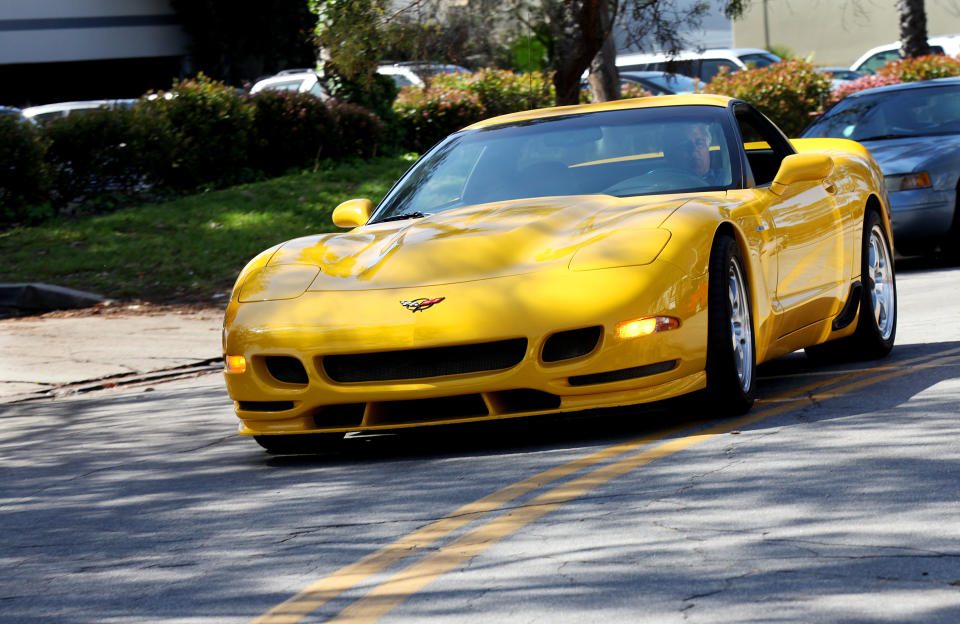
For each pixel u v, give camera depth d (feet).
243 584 43.29
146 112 202.39
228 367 64.80
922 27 275.39
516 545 44.75
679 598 37.45
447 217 69.15
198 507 56.49
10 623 41.47
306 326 61.93
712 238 62.75
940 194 133.69
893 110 146.41
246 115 213.46
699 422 64.08
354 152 232.32
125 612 41.45
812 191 76.38
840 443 56.29
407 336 59.67
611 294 58.90
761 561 40.29
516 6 161.07
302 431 63.16
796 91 244.63
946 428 57.77
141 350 119.34
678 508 47.57
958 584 36.70
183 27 443.32
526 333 58.85
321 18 176.04
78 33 419.95
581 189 72.13
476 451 62.69
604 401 59.26
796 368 82.33
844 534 42.45
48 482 66.69
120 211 189.78
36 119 200.75
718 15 414.82
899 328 96.27
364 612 38.93
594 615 36.65
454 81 252.01
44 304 148.15
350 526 49.90
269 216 186.50
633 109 78.48
